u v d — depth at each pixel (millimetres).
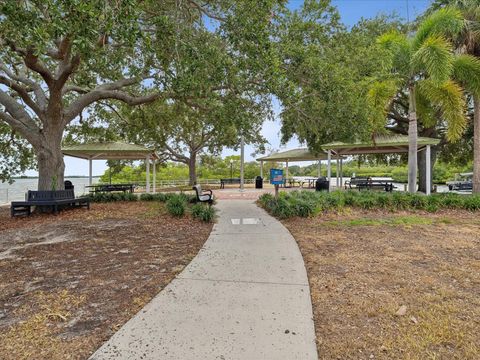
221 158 33875
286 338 2256
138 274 3693
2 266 4004
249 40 5703
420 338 2250
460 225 6645
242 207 10148
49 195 8812
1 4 3816
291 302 2871
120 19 4074
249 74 7004
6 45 7023
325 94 7160
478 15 9844
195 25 6891
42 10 3900
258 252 4617
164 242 5316
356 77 8125
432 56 8742
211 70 6109
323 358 2020
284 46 6480
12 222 7520
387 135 14039
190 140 23688
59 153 9578
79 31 3959
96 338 2277
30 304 2867
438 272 3662
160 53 6664
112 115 14664
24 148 14211
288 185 23969
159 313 2666
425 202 8781
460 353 2068
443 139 15750
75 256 4461
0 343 2203
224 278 3525
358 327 2420
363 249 4730
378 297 2967
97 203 11516
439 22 9336
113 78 9383
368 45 8836
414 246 4887
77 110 9672
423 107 11250
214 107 8547
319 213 7980
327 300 2918
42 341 2234
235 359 2002
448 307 2740
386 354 2062
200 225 6879
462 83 10078
